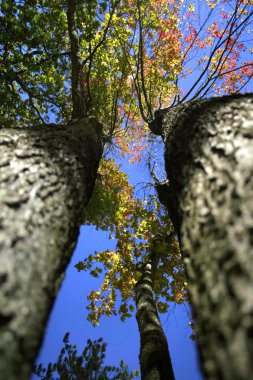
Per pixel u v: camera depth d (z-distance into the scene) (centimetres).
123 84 770
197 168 158
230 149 144
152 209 671
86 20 646
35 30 642
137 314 405
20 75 727
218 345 88
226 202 119
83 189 202
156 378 279
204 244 118
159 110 439
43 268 120
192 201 144
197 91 564
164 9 693
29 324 99
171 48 708
